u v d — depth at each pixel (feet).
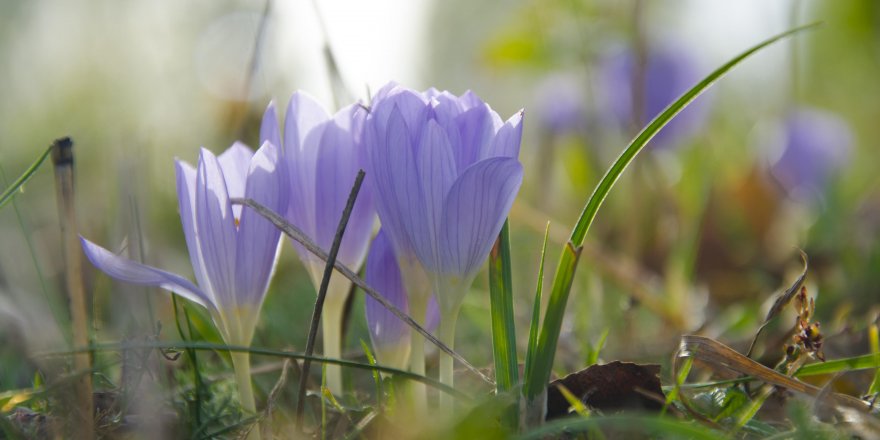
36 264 1.97
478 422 1.69
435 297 1.79
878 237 3.15
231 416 1.91
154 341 1.83
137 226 1.96
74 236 1.77
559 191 3.93
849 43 5.81
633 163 3.08
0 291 2.06
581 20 3.49
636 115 3.08
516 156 1.74
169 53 4.94
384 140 1.74
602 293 2.57
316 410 1.88
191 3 4.85
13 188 1.88
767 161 3.84
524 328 2.42
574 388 1.81
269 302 2.52
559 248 2.91
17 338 2.01
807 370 1.88
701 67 3.30
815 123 3.85
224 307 1.78
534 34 3.69
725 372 1.89
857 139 6.23
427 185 1.72
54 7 5.51
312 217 1.84
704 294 3.14
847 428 1.77
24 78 5.43
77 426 1.76
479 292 2.94
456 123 1.74
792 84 3.98
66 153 1.76
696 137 3.46
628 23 3.45
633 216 3.08
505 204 1.71
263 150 1.76
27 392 1.83
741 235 3.56
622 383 1.81
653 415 1.79
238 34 4.25
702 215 2.69
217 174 1.75
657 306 2.57
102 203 2.65
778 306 1.89
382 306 1.83
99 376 1.95
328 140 1.82
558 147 3.72
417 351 1.82
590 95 3.50
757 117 5.24
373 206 1.84
